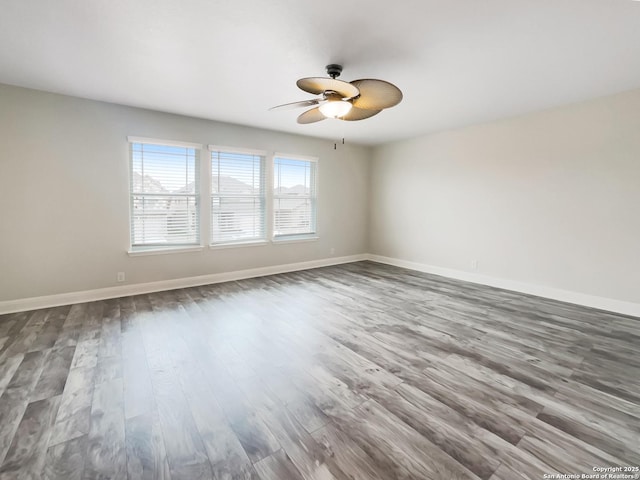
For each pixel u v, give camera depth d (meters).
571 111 3.65
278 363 2.25
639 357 2.39
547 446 1.48
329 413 1.71
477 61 2.56
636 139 3.23
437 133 5.11
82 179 3.48
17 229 3.19
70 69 2.72
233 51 2.40
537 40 2.23
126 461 1.37
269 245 5.07
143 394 1.87
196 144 4.17
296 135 5.22
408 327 2.94
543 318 3.20
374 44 2.30
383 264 6.05
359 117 2.88
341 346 2.53
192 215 4.28
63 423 1.60
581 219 3.65
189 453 1.42
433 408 1.76
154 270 4.01
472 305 3.60
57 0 1.79
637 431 1.59
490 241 4.51
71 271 3.48
